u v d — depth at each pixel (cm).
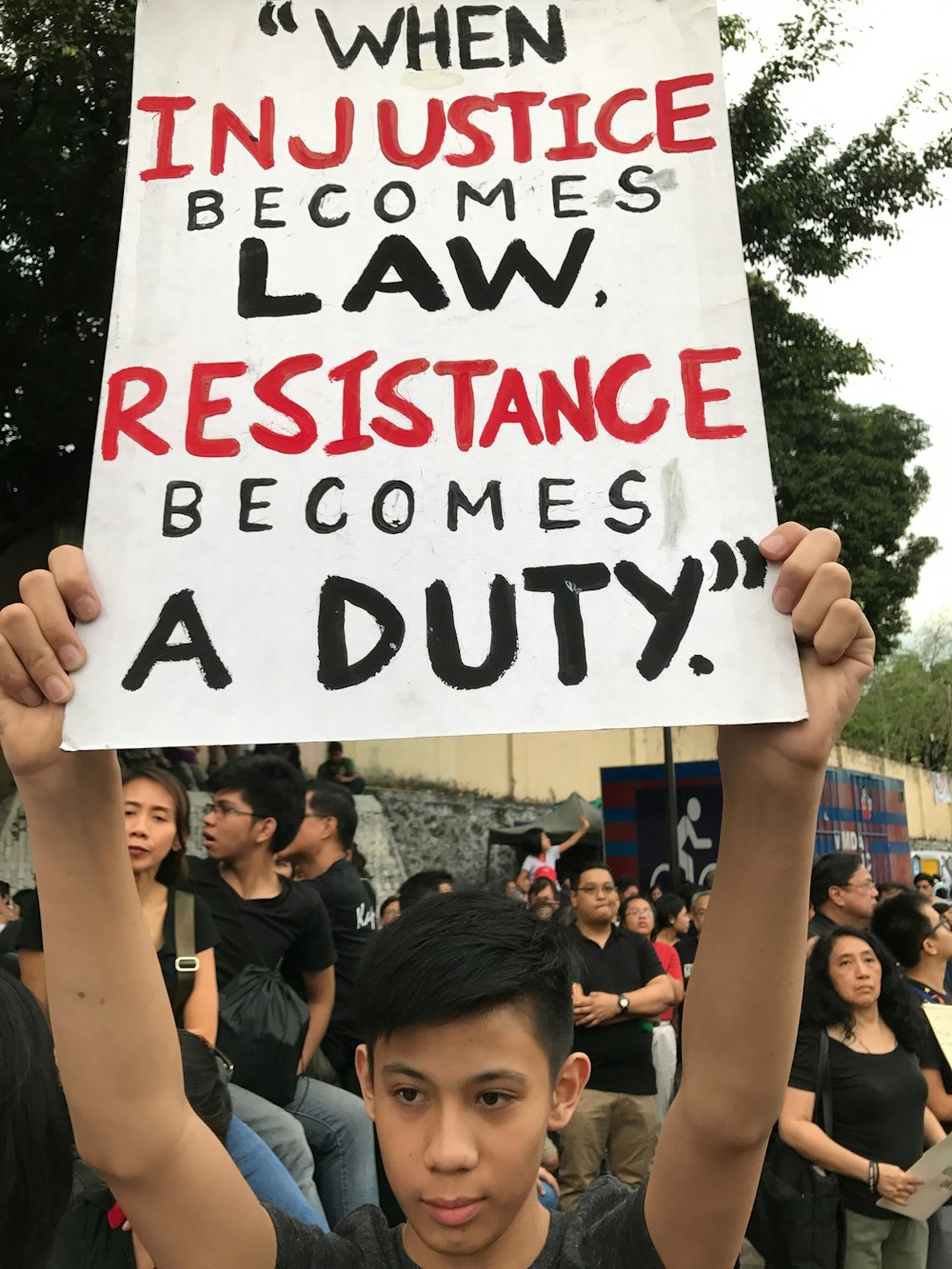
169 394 146
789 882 128
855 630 127
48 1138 126
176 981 294
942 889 1766
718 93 156
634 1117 482
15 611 128
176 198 155
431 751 1680
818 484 1433
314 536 141
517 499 142
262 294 150
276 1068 305
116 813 131
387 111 159
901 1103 363
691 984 134
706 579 136
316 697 135
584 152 156
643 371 146
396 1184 132
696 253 150
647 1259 134
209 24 162
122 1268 178
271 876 356
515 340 148
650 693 133
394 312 150
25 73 979
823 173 1275
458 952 133
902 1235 364
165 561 139
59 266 1063
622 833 1353
